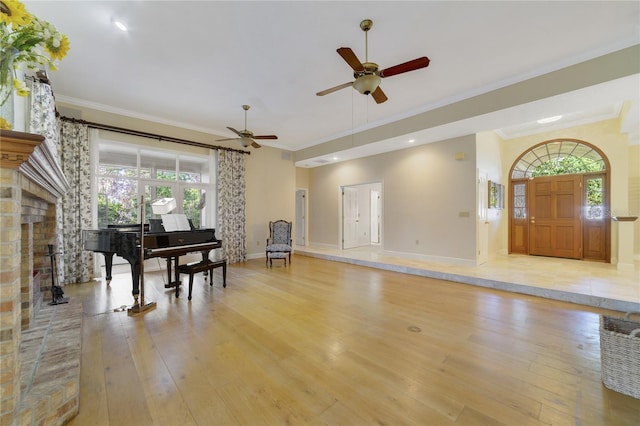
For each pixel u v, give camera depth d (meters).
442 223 5.39
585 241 5.59
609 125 5.25
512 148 6.41
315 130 5.94
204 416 1.47
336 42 2.85
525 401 1.57
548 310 3.06
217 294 3.69
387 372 1.87
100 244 3.49
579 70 3.13
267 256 5.62
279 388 1.70
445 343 2.29
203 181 5.79
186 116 5.00
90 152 4.32
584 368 1.91
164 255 3.37
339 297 3.55
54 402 1.38
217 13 2.42
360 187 8.40
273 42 2.84
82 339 2.36
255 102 4.38
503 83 3.68
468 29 2.67
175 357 2.07
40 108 3.14
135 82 3.69
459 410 1.50
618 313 2.96
